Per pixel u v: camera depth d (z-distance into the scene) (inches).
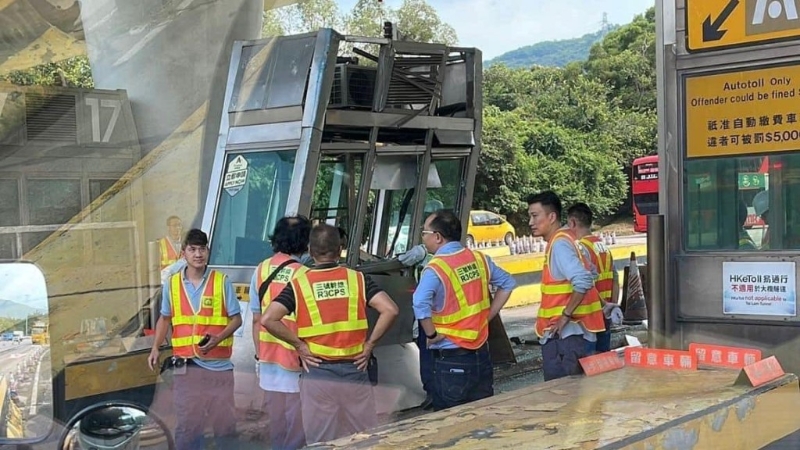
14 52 119.0
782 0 125.5
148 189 129.9
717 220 132.6
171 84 133.2
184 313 130.6
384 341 203.0
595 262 203.9
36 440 110.0
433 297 166.2
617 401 101.7
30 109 119.3
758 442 103.8
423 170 246.7
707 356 124.3
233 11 145.5
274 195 187.9
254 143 168.4
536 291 347.3
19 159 117.2
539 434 86.4
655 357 125.8
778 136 127.6
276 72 172.1
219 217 163.3
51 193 119.3
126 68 127.4
